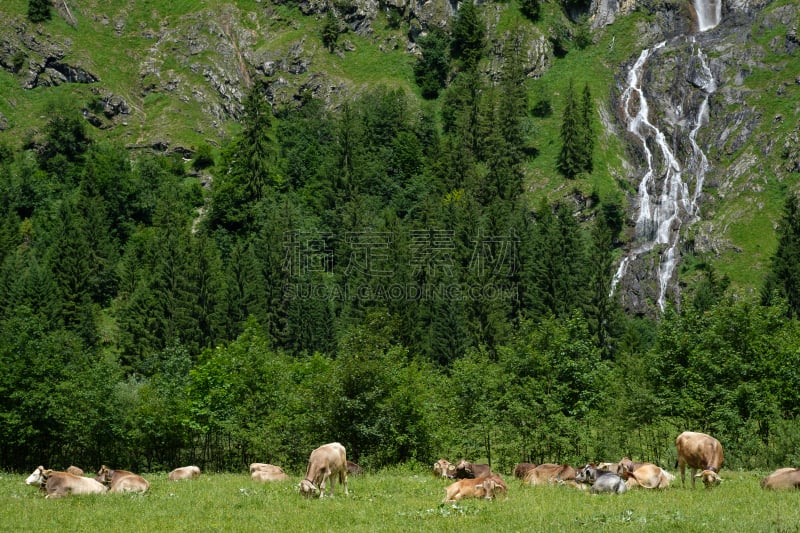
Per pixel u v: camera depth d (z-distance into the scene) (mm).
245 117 129000
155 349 80750
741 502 19062
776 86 135125
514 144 134625
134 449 46000
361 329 35812
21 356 40938
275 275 97250
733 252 112250
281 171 131625
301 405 36219
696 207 126625
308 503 20156
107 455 45812
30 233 110750
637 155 138625
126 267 97750
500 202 116938
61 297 88625
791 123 126812
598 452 37031
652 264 119000
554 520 17219
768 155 124875
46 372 41375
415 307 88312
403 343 83812
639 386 39438
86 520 18344
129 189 121375
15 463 42875
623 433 37906
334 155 128125
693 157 134375
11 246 101250
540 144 139250
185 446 45625
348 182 123062
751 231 114000
